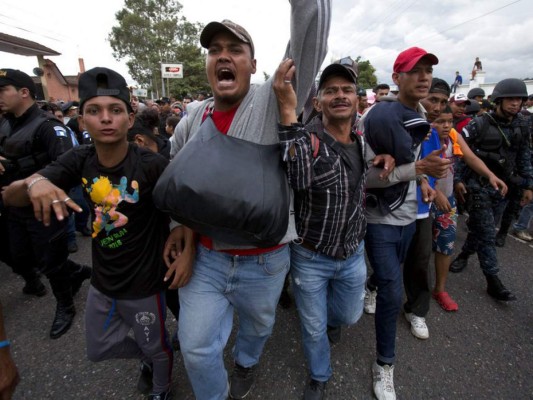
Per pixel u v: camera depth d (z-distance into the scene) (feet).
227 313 4.77
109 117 4.09
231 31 3.70
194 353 4.27
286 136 3.80
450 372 6.24
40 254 6.84
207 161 3.52
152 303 4.75
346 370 6.26
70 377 6.05
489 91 47.52
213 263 4.42
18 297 8.74
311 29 3.93
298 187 4.17
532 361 6.53
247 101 4.18
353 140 5.15
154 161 4.57
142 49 110.52
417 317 7.26
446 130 6.93
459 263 10.07
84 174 4.53
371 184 5.48
